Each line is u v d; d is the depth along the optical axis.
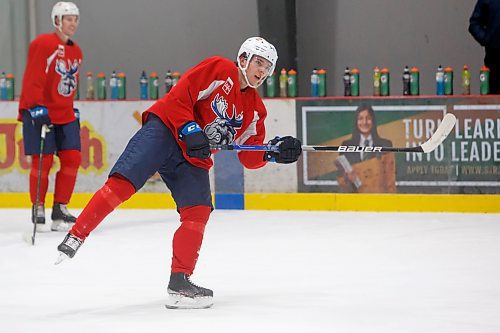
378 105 18.28
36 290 11.29
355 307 10.09
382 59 22.27
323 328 9.16
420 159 18.11
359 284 11.41
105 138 19.50
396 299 10.50
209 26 23.19
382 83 18.42
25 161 19.72
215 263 13.05
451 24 21.86
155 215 18.34
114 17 23.69
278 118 18.81
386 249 14.03
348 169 18.44
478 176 17.92
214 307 10.16
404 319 9.51
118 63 23.75
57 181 16.56
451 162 17.98
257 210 18.81
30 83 16.05
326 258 13.34
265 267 12.68
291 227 16.41
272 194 18.78
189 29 23.31
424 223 16.61
